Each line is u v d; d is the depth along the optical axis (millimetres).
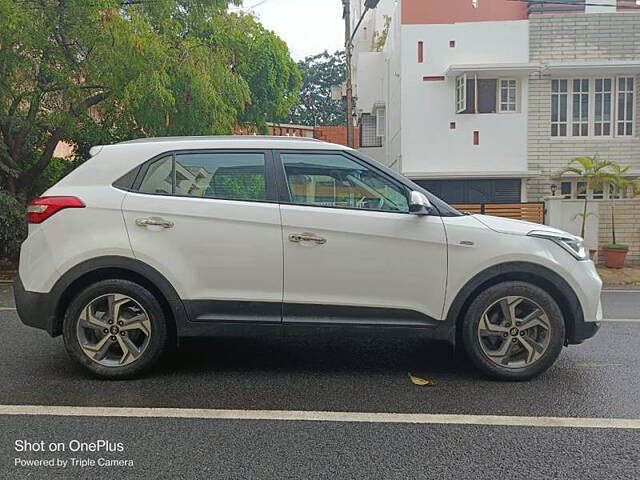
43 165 13578
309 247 4613
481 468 3326
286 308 4664
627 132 17031
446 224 4660
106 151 4859
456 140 17125
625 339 6172
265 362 5277
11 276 11422
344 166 4777
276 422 3957
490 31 16922
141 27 11648
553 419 4023
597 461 3416
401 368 5121
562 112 17062
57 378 4820
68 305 4742
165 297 4648
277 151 4801
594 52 16828
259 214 4629
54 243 4656
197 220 4633
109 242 4609
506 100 17047
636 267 13133
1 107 11742
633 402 4340
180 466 3342
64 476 3229
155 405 4246
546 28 16812
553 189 17156
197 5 13281
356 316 4676
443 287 4648
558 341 4691
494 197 17516
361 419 4012
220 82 12891
